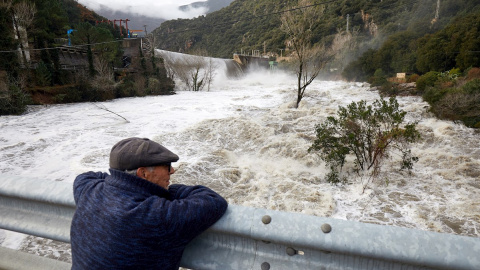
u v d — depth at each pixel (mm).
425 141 11586
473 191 7477
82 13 71375
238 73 55531
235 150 11445
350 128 8469
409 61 40000
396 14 69625
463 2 50625
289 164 9664
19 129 14969
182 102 24203
